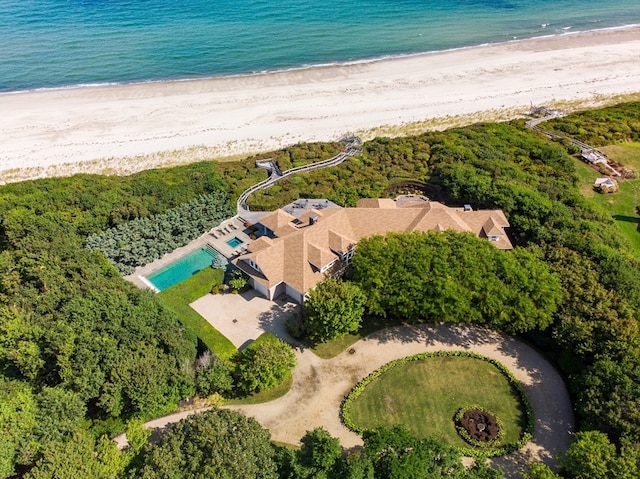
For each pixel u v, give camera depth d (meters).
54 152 96.50
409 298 51.00
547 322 49.62
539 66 131.88
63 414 41.44
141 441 40.38
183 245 68.50
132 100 114.69
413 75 127.19
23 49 138.75
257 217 73.12
